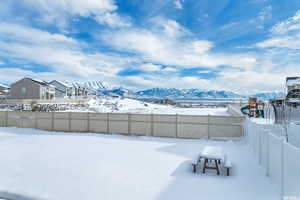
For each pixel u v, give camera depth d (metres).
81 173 6.16
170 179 5.66
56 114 15.35
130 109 43.19
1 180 5.67
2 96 53.62
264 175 5.86
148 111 37.47
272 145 5.25
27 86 48.72
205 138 12.21
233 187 5.07
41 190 5.03
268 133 5.66
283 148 4.19
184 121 12.58
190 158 7.88
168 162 7.32
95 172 6.25
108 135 13.56
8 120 17.00
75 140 11.84
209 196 4.62
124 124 13.78
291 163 3.69
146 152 8.88
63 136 13.17
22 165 6.97
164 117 12.96
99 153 8.70
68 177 5.84
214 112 34.00
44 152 8.89
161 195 4.70
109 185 5.27
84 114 14.70
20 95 48.94
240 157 7.92
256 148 7.72
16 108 33.50
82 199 4.55
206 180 5.56
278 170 4.67
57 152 8.88
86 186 5.21
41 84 50.66
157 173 6.16
